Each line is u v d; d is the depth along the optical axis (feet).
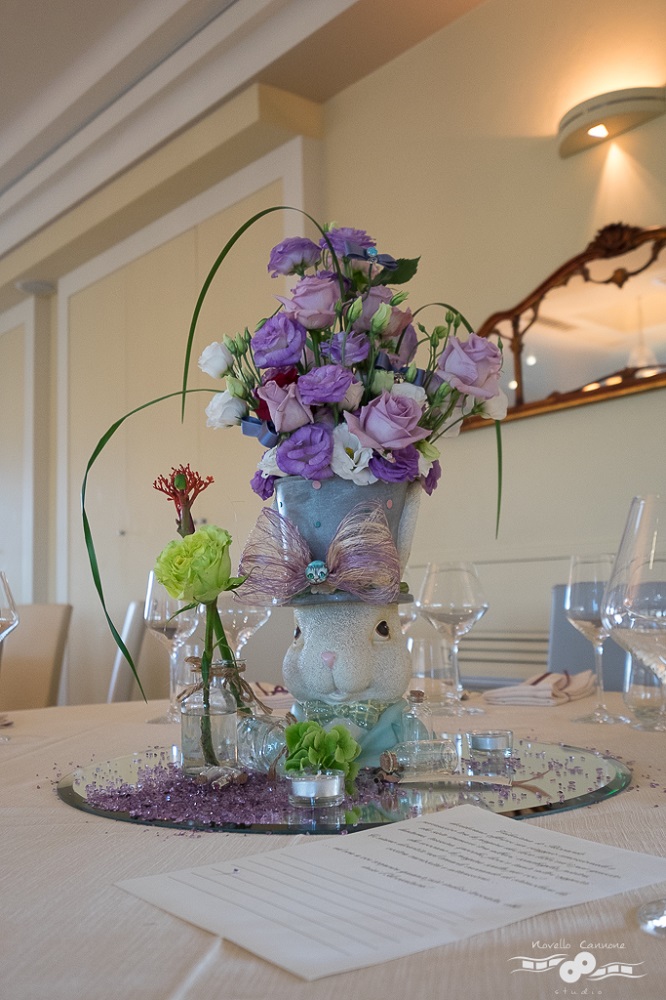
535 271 9.95
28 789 2.67
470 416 3.01
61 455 16.89
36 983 1.25
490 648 10.16
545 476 9.73
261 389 2.71
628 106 8.86
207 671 2.52
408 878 1.61
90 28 11.97
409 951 1.30
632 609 2.14
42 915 1.53
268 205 12.76
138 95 12.74
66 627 8.30
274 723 2.60
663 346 8.64
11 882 1.72
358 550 2.56
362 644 2.64
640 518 2.20
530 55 10.19
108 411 15.85
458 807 2.10
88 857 1.89
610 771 2.64
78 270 16.69
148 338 15.02
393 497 2.80
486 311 10.42
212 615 2.53
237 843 1.94
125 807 2.29
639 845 1.86
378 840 1.85
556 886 1.56
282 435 2.78
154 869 1.78
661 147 8.87
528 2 10.25
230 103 12.15
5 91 13.29
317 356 2.83
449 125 11.00
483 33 10.69
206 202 13.80
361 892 1.54
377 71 11.89
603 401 9.18
